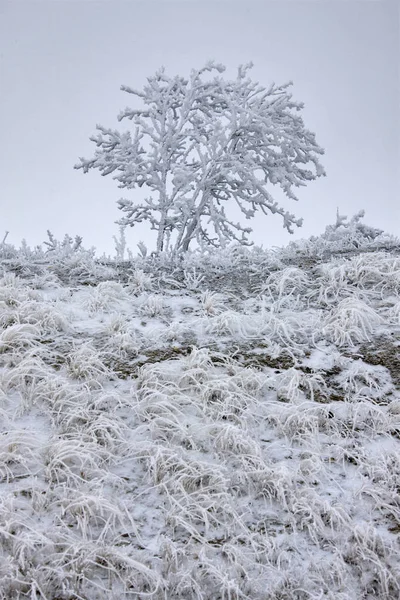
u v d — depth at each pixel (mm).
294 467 4188
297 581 3295
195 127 13570
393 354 5676
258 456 4129
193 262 8477
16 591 3025
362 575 3410
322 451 4398
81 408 4453
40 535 3258
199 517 3678
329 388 5172
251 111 12758
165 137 13000
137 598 3133
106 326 6184
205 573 3270
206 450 4324
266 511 3824
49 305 6199
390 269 7305
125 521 3635
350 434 4574
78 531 3490
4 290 6379
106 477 3855
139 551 3369
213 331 6207
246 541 3525
